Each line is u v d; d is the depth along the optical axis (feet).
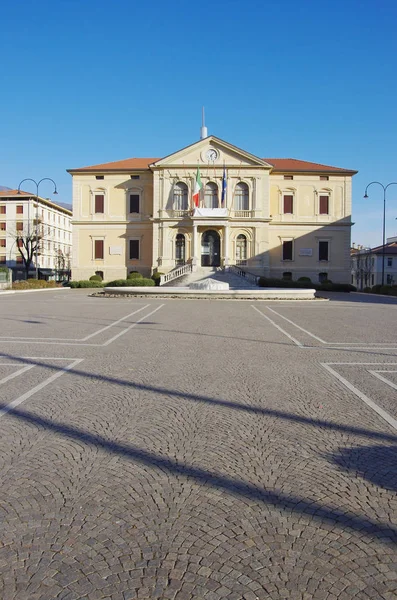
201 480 14.48
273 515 12.48
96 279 185.57
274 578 9.96
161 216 179.73
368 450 17.12
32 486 14.02
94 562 10.47
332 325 58.08
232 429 19.13
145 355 35.58
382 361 34.47
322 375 29.50
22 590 9.57
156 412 21.27
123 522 12.08
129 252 190.60
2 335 46.29
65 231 340.59
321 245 190.08
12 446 17.11
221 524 12.01
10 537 11.38
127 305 88.22
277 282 168.14
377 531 11.78
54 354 35.83
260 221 179.42
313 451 16.94
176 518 12.28
